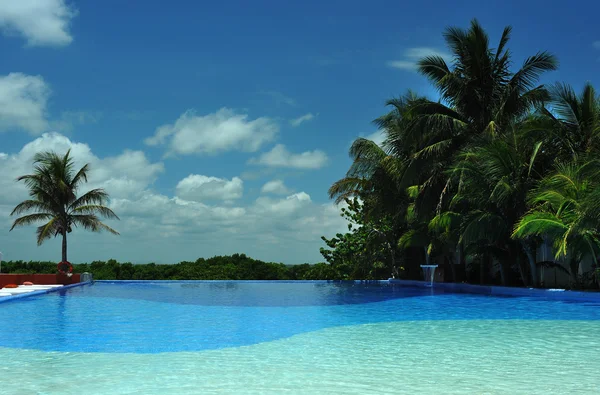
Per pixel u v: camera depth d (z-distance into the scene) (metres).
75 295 18.44
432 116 21.12
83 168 26.27
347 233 27.78
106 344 7.88
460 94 22.23
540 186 16.73
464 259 23.89
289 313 12.23
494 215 18.05
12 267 27.95
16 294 16.53
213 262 33.31
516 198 18.05
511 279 20.66
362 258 27.08
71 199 25.67
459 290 20.50
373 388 5.20
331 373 5.87
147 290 21.31
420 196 22.23
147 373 5.91
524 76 21.56
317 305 14.38
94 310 13.14
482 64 22.08
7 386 5.36
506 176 17.47
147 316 11.66
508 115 21.64
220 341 8.12
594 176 15.13
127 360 6.64
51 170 25.67
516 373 5.83
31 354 7.08
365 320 10.82
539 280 20.09
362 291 20.25
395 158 24.11
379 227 26.34
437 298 16.59
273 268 32.59
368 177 25.36
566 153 18.50
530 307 13.41
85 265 30.03
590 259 18.28
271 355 6.93
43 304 14.74
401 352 7.11
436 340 8.16
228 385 5.35
